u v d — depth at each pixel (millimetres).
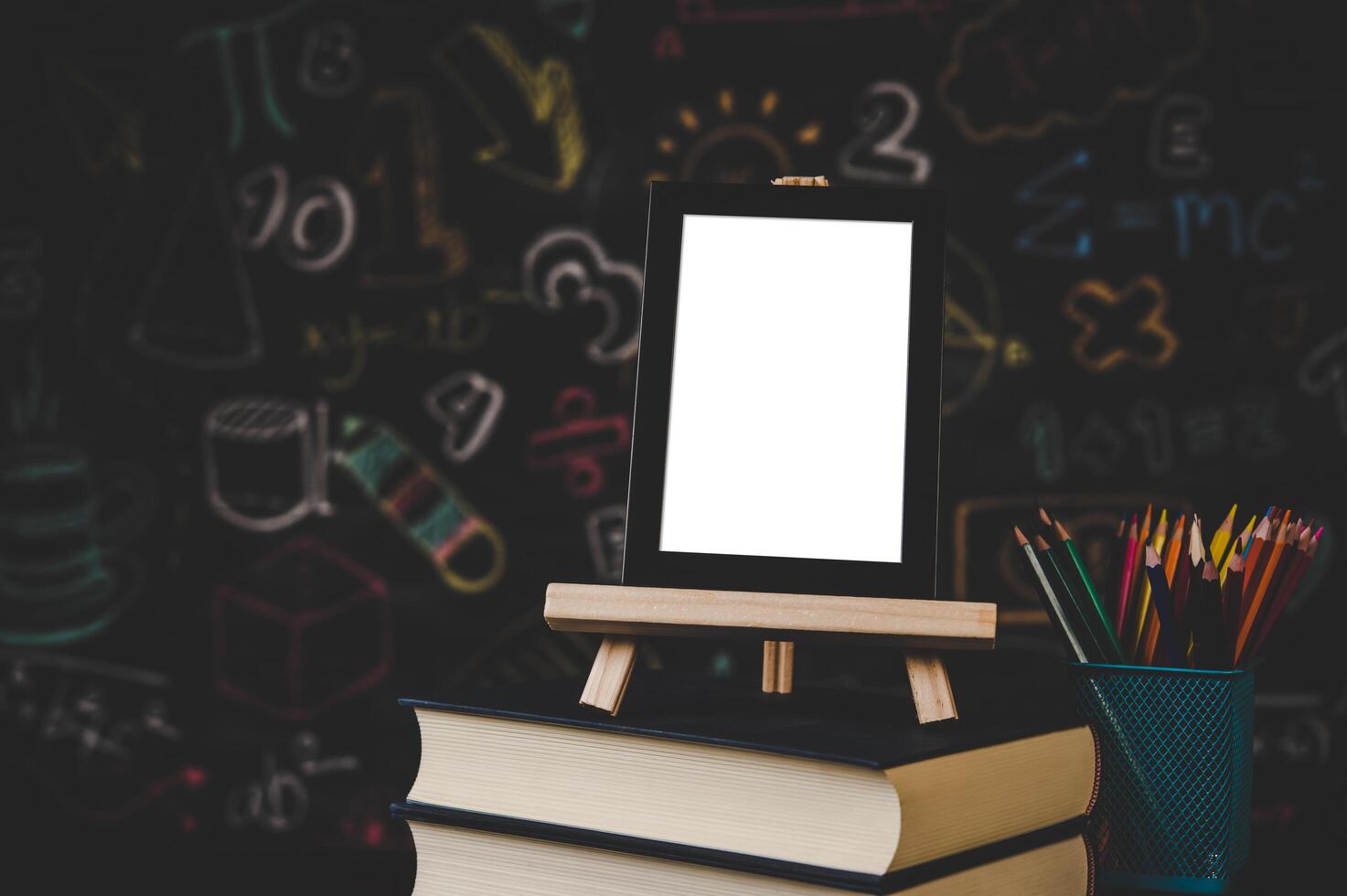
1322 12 1185
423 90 1279
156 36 1308
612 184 1256
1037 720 594
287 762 1266
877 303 624
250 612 1277
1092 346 1202
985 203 1214
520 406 1262
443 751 584
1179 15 1197
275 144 1295
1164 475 1191
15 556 1297
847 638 559
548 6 1266
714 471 612
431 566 1264
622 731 527
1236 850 637
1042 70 1210
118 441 1300
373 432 1276
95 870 1231
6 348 1310
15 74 1312
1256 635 660
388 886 1188
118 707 1284
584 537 1250
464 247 1272
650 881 521
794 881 482
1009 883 542
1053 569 663
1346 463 1174
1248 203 1189
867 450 604
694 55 1248
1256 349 1187
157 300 1302
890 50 1226
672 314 634
